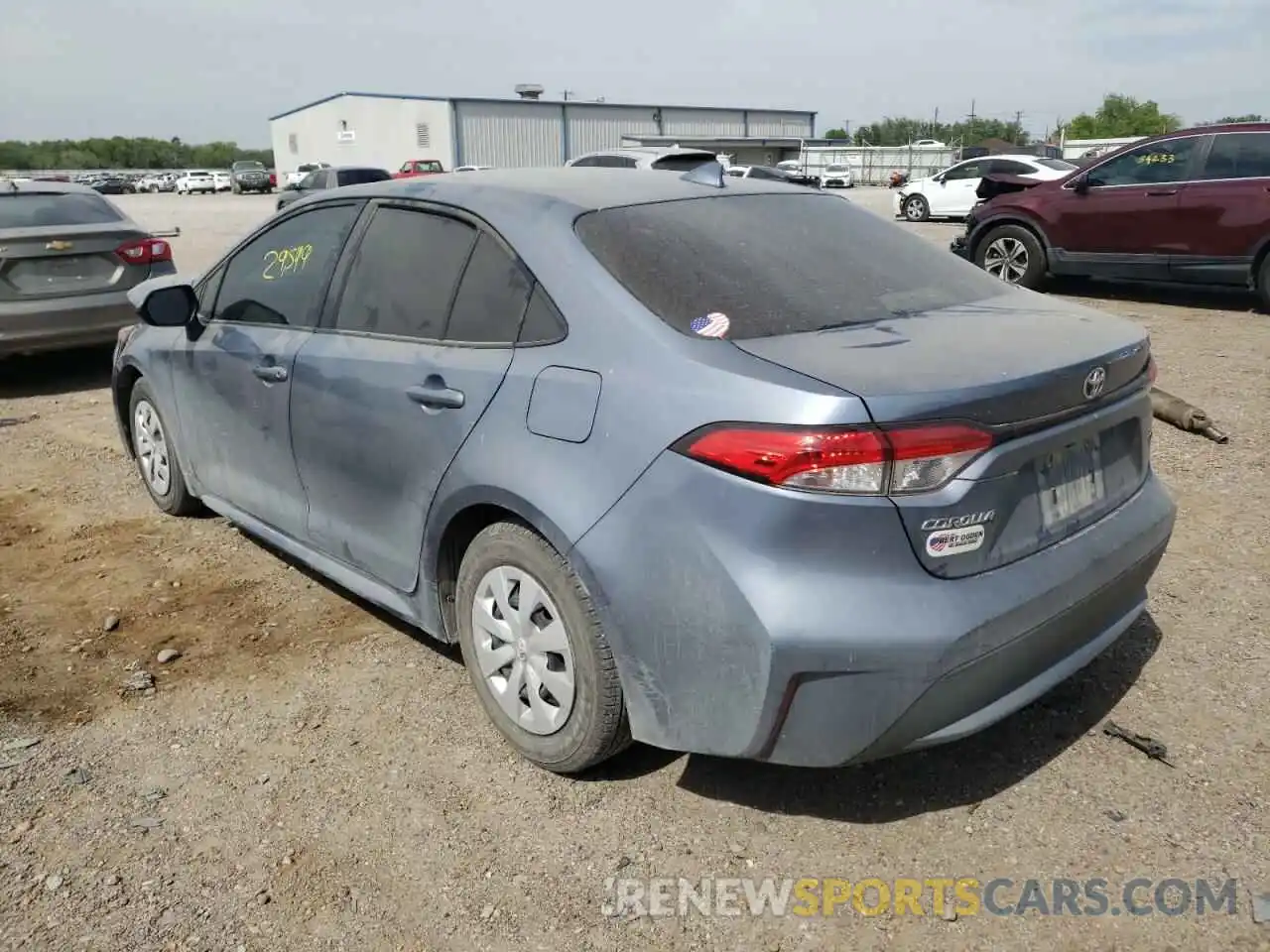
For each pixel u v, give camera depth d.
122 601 4.17
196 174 65.94
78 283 7.71
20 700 3.44
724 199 3.38
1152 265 10.13
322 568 3.83
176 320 4.24
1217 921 2.43
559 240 2.96
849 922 2.46
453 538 3.19
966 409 2.35
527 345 2.90
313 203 3.93
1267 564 4.23
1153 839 2.70
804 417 2.30
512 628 2.97
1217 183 9.58
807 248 3.20
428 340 3.22
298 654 3.74
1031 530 2.58
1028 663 2.57
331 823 2.82
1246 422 6.06
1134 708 3.27
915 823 2.79
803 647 2.33
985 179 11.77
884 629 2.31
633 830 2.78
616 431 2.60
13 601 4.18
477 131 57.06
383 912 2.50
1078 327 2.89
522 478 2.77
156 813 2.87
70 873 2.63
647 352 2.62
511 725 3.04
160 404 4.75
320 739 3.21
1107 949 2.37
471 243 3.20
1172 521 3.12
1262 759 3.00
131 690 3.50
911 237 3.62
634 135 62.16
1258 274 9.59
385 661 3.67
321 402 3.55
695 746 2.57
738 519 2.38
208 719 3.32
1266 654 3.55
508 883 2.59
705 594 2.43
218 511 4.54
